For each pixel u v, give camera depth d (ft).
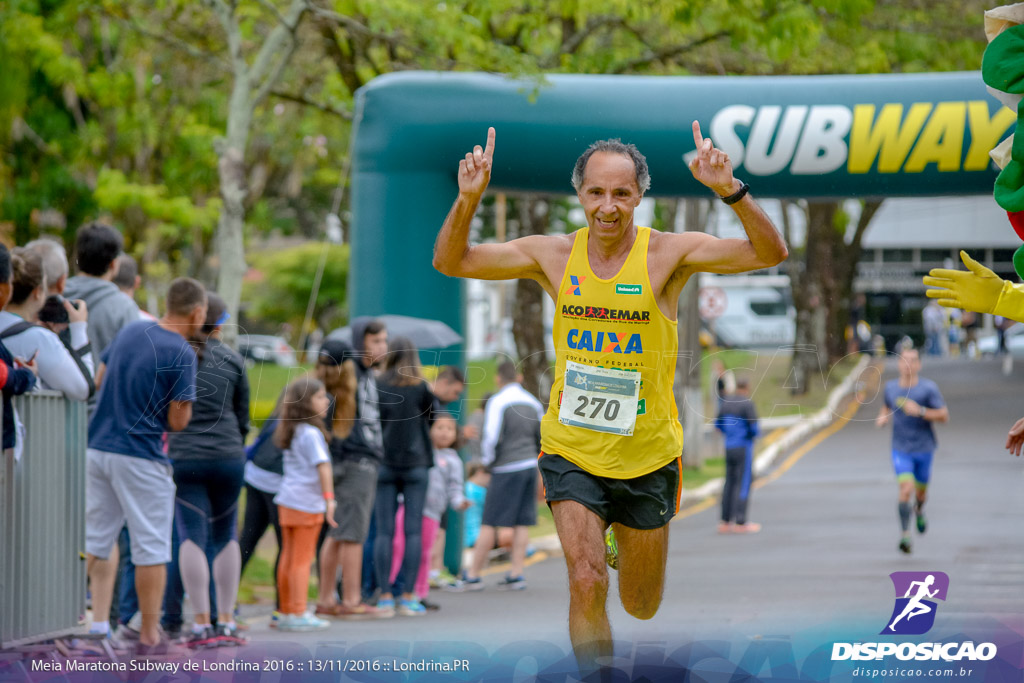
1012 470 110.52
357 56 100.94
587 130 64.28
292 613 48.93
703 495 115.75
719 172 26.30
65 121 122.01
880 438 143.54
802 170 63.72
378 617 53.16
